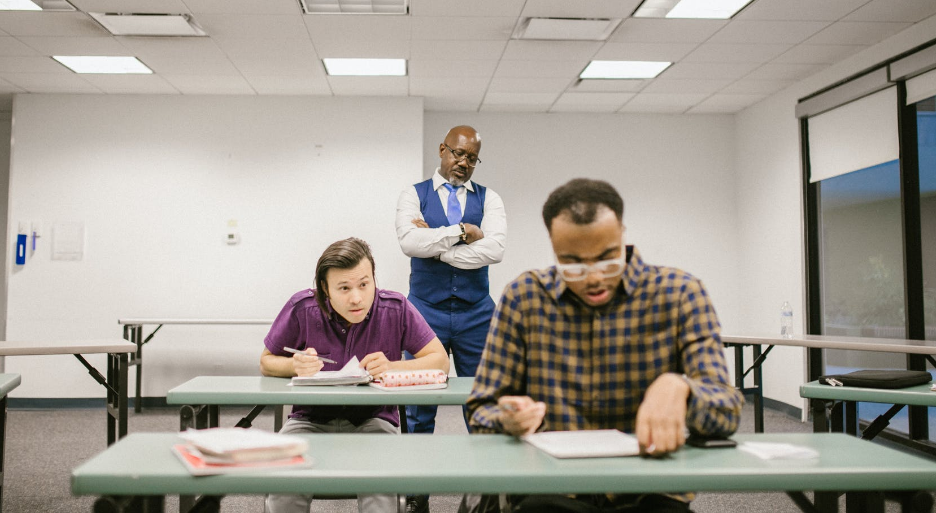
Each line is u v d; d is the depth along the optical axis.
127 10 3.80
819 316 5.01
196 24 4.00
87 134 5.42
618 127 6.04
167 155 5.46
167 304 5.42
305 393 1.82
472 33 4.13
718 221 6.08
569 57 4.56
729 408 1.13
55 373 5.36
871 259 4.48
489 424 1.24
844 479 1.01
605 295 1.19
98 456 1.06
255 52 4.48
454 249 2.84
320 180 5.49
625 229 1.26
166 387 5.41
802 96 5.06
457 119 5.96
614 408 1.26
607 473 0.99
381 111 5.52
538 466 1.03
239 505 2.91
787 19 3.89
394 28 4.05
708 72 4.89
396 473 0.99
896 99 4.18
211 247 5.46
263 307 5.47
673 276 1.26
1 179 6.05
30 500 2.89
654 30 4.07
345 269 2.04
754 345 4.04
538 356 1.29
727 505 2.93
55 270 5.37
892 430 4.20
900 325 4.24
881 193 4.38
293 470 1.00
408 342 2.26
